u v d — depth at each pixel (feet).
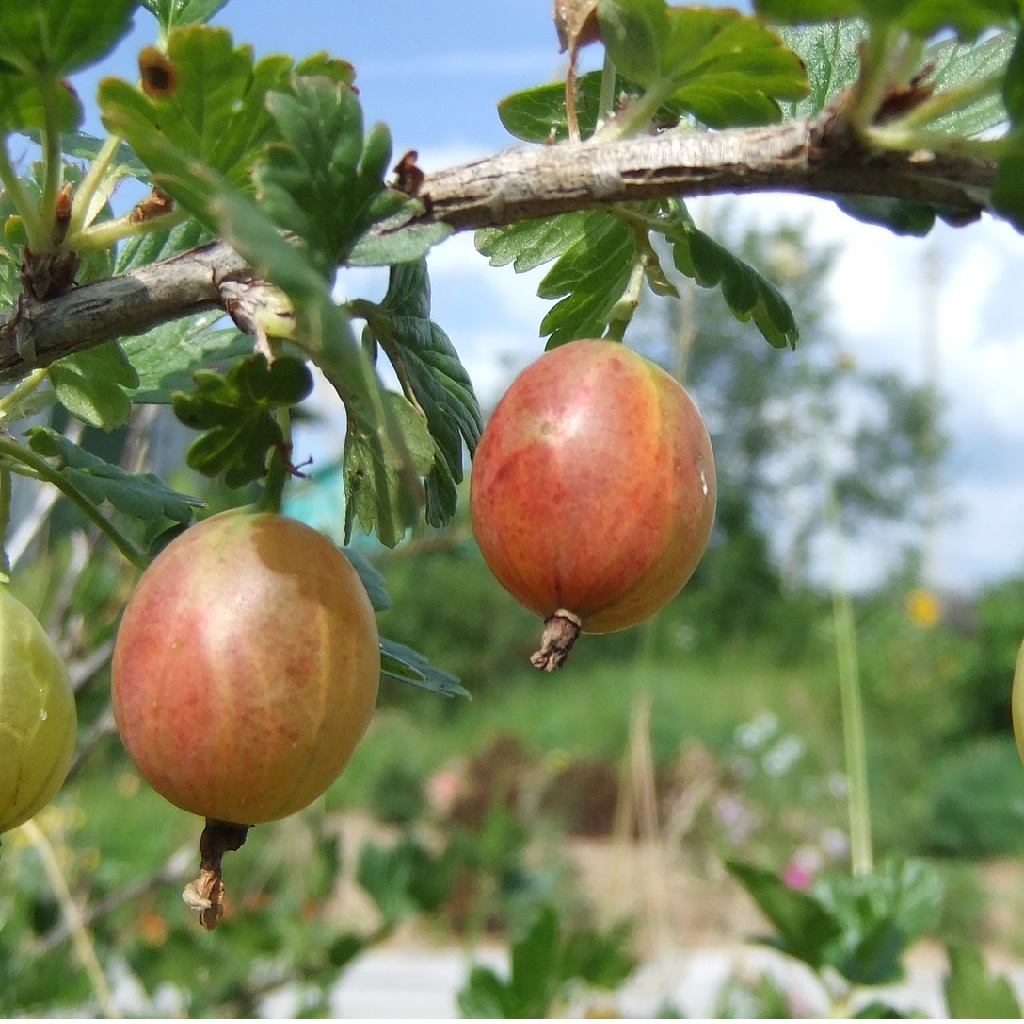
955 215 0.30
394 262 0.28
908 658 3.51
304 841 1.14
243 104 0.30
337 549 0.30
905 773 3.05
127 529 0.76
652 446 0.29
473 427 0.37
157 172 0.25
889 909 0.58
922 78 0.29
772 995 0.76
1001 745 3.39
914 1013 0.60
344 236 0.28
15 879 0.95
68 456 0.38
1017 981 1.80
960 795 2.86
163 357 0.45
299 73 0.31
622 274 0.41
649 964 1.27
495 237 0.42
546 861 2.18
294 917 0.91
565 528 0.29
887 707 3.37
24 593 0.89
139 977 0.84
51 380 0.39
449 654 3.99
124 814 1.75
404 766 2.97
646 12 0.29
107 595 0.77
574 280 0.42
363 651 0.29
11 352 0.30
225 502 0.76
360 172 0.28
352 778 2.90
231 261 0.29
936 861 2.70
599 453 0.29
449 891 0.88
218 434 0.29
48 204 0.30
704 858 2.18
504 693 4.01
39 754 0.31
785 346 0.40
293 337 0.28
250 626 0.27
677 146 0.29
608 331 0.34
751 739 2.58
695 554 0.30
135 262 0.43
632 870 2.27
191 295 0.30
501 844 1.02
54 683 0.32
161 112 0.30
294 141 0.27
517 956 0.63
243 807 0.28
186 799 0.28
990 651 3.70
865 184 0.28
